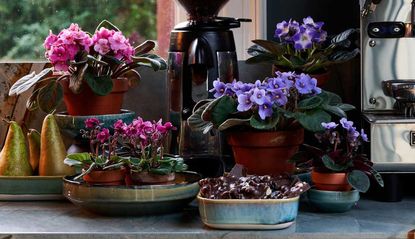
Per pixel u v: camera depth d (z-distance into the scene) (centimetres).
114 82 176
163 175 160
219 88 164
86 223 154
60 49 171
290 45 178
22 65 195
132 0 207
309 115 159
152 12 207
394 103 175
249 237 146
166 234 146
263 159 165
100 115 175
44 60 206
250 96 158
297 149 167
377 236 145
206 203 147
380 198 170
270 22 193
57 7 206
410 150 163
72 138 178
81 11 207
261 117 157
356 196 159
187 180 166
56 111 194
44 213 162
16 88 177
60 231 148
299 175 167
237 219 146
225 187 152
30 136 180
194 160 177
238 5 196
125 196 155
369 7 172
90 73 173
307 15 191
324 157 156
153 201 155
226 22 177
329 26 191
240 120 159
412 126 163
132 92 196
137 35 207
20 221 156
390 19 173
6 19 206
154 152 160
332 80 189
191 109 176
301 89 159
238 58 197
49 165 174
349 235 145
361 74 175
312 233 145
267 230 147
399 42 174
